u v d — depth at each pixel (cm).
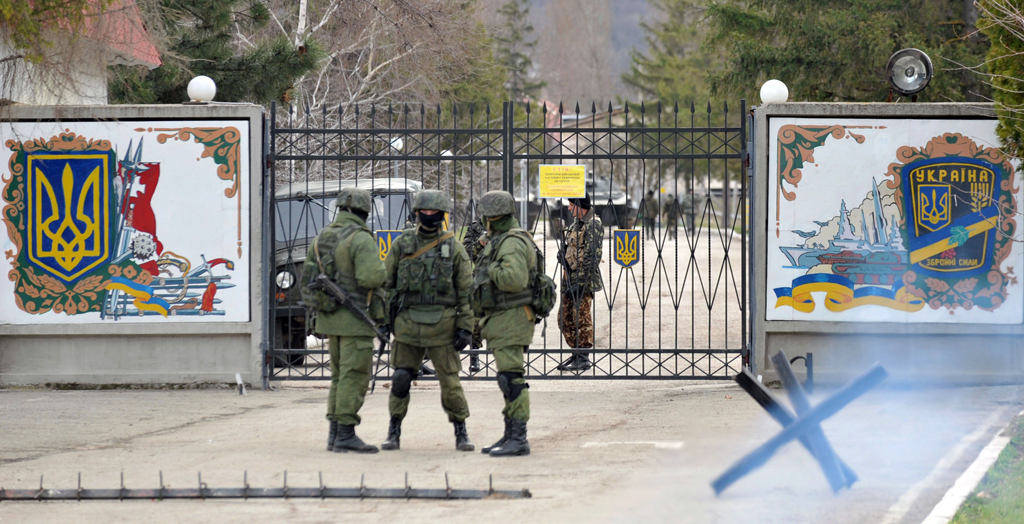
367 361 2544
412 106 8644
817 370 3566
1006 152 3438
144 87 5850
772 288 3562
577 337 3778
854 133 3541
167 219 3609
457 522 1884
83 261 3612
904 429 2706
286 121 7694
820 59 7556
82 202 3609
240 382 3600
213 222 3612
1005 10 3097
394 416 2603
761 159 3547
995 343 3544
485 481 2219
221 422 3022
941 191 3534
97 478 2248
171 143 3600
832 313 3553
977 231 3528
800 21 7725
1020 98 3244
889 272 3547
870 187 3544
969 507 1886
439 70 8662
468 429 2916
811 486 2119
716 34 8662
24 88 3597
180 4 5853
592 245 4006
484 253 2495
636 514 1927
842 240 3547
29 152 3600
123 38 3653
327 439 2728
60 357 3662
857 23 7356
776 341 3591
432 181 7856
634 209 12238
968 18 7231
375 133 3631
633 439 2717
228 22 6206
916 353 3566
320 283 2511
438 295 2528
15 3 3086
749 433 2745
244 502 2038
